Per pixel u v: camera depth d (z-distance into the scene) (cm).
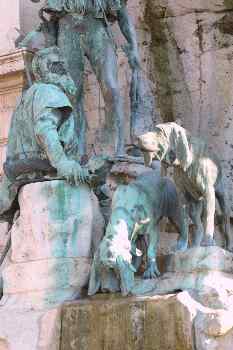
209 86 1894
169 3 1953
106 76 1675
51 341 1314
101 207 1481
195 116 1886
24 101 1471
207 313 1177
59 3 1680
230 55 1905
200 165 1355
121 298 1282
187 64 1923
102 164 1412
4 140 1839
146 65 1931
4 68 1827
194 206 1388
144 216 1353
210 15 1936
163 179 1401
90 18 1680
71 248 1381
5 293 1405
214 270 1263
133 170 1623
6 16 1922
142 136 1334
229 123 1855
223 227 1431
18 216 1468
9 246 1488
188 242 1509
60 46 1683
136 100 1728
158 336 1212
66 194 1398
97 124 1858
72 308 1310
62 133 1452
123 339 1245
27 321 1344
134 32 1736
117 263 1295
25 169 1441
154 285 1297
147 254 1353
